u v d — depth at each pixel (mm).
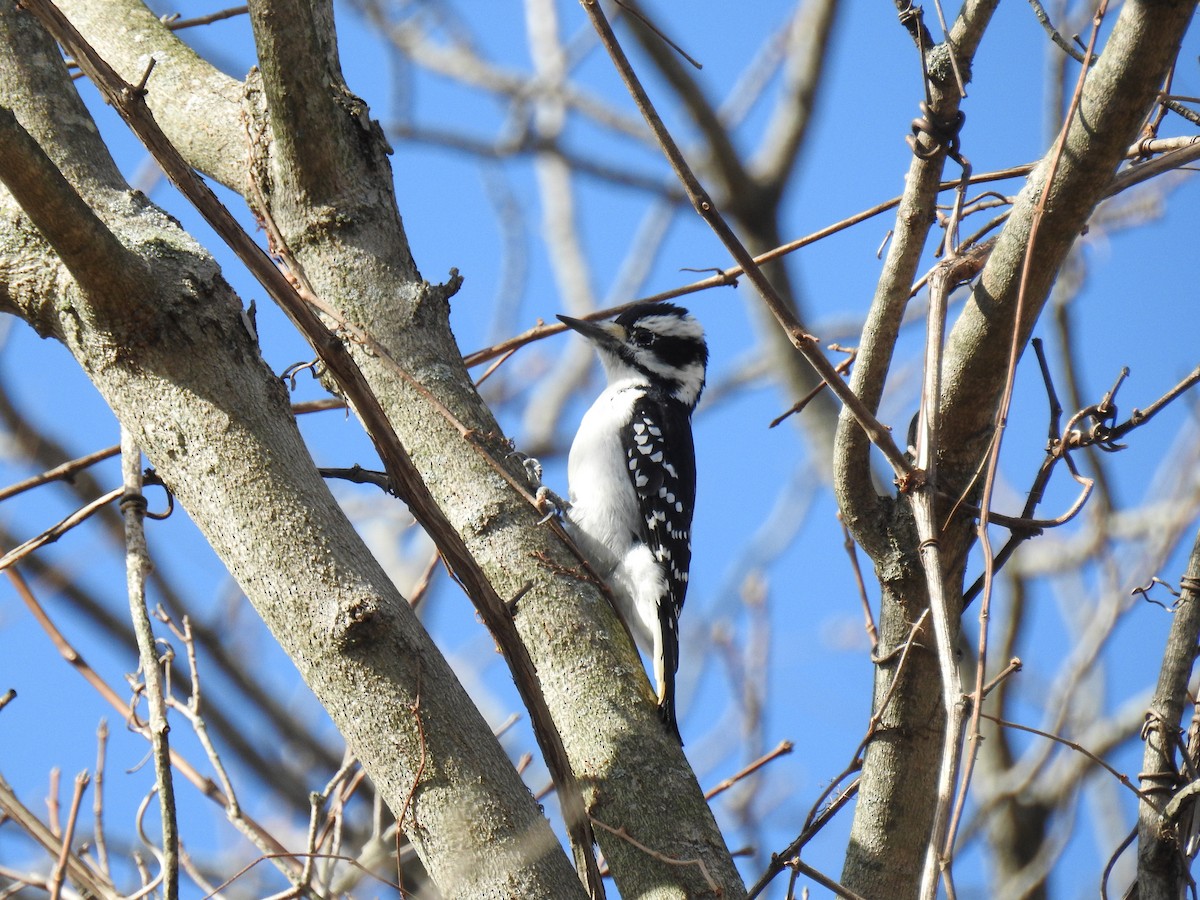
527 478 9312
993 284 7426
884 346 7680
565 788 7070
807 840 7547
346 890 8844
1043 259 7254
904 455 7336
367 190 9477
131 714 8602
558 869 6500
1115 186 7363
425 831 6512
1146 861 7414
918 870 8070
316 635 6578
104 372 6879
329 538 6688
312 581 6605
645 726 8312
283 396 6996
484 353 10258
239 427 6754
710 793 8578
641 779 8047
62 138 7336
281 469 6742
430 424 9156
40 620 8578
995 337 7500
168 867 6355
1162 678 7836
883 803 8070
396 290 9359
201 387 6789
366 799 13391
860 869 8070
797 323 7215
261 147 9469
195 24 11070
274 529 6648
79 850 8250
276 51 8898
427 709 6551
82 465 9531
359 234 9367
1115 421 7973
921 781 8016
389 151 9656
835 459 7965
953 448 7879
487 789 6531
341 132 9320
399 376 8969
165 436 6805
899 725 8016
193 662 8750
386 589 6723
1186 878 7309
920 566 7992
